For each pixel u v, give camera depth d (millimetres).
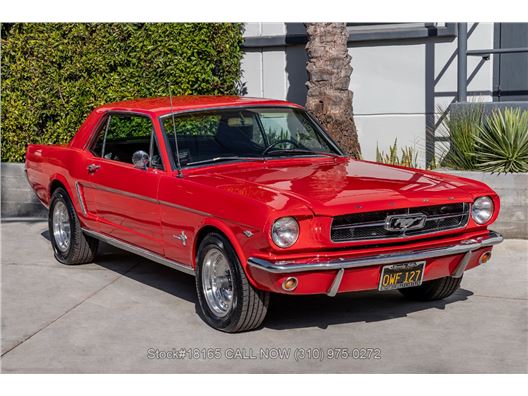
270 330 6121
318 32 9781
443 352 5598
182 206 6211
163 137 6715
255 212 5496
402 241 5805
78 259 8125
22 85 10742
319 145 7344
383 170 6703
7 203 11039
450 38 10641
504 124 8844
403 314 6488
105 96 10359
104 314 6598
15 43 10672
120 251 8758
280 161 6895
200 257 6121
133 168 6961
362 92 11102
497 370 5234
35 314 6629
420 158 10898
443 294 6730
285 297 7008
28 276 7809
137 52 10164
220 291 6133
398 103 10961
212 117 6961
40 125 10914
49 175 8336
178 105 7109
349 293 7133
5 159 11055
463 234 6180
